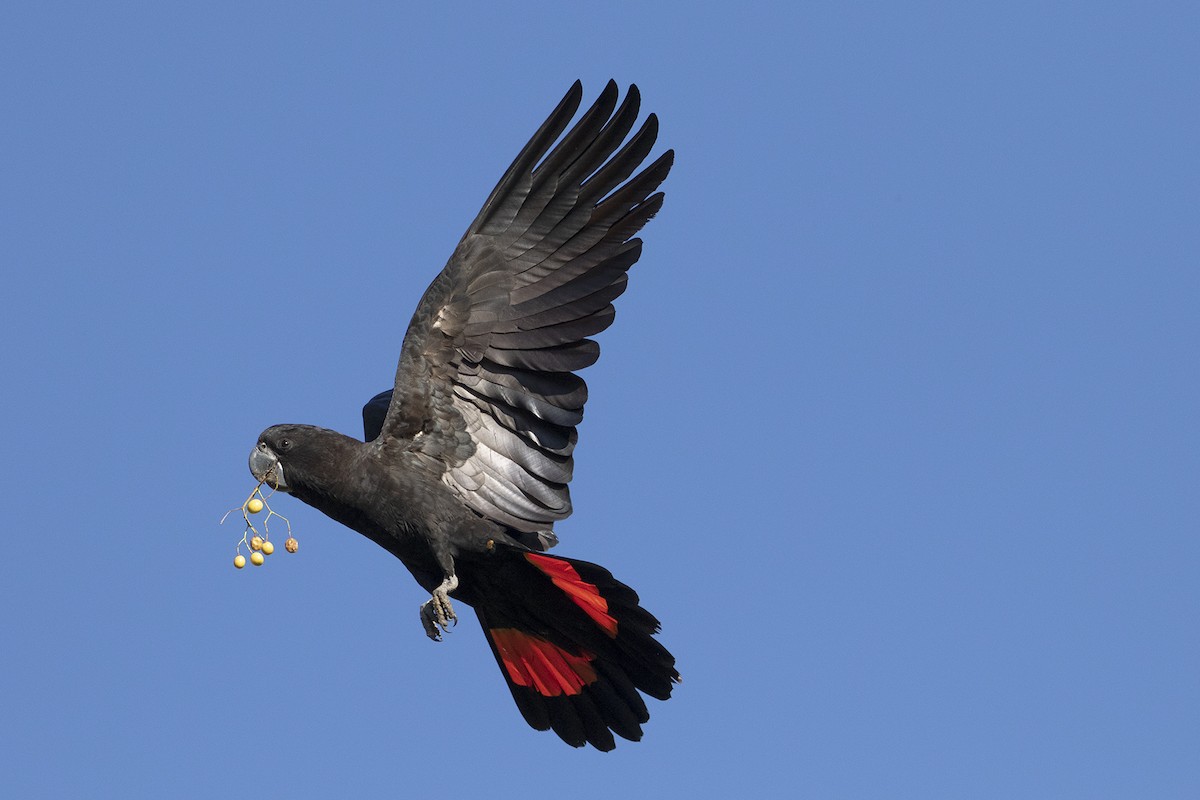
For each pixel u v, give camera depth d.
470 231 12.38
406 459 12.38
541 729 13.36
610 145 12.52
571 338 12.54
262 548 12.49
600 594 11.98
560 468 12.66
